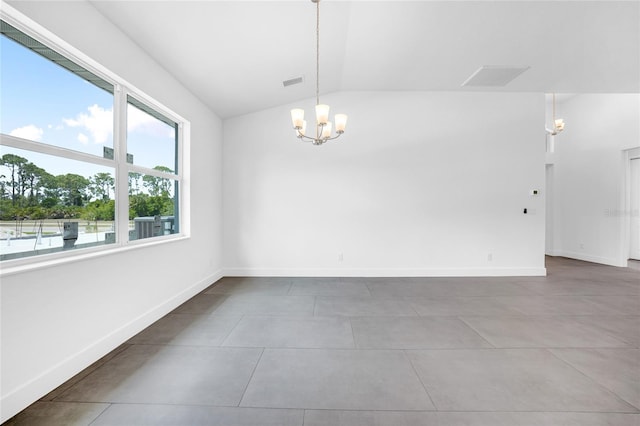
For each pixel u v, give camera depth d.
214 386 1.75
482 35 3.17
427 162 4.65
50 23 1.70
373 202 4.64
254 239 4.64
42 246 1.80
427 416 1.49
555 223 6.71
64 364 1.79
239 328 2.61
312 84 4.19
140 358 2.08
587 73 3.97
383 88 4.55
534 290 3.85
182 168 3.50
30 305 1.59
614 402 1.60
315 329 2.59
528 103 4.67
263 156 4.62
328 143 4.64
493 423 1.44
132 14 2.20
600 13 2.75
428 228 4.64
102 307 2.11
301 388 1.73
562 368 1.95
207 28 2.56
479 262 4.66
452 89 4.57
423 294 3.66
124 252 2.35
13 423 1.43
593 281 4.33
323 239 4.64
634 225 5.91
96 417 1.47
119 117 2.41
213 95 3.75
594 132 5.95
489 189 4.66
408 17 2.87
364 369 1.94
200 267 3.81
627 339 2.39
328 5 2.61
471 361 2.04
